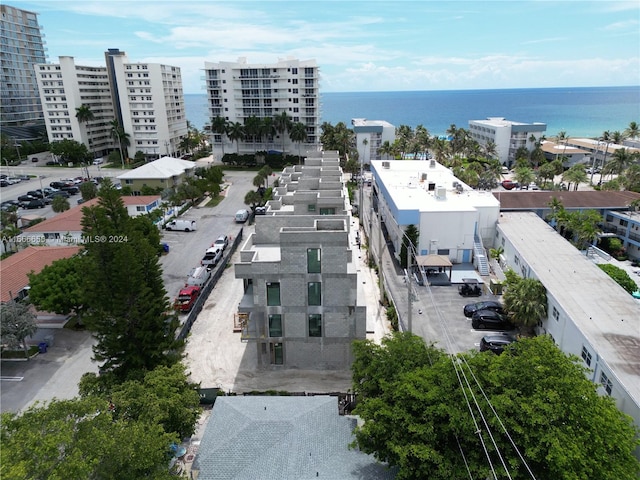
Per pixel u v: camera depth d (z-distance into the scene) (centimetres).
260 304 3312
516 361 2195
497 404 1958
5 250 5816
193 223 6838
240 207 8281
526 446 1900
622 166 8556
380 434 2109
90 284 2991
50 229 6047
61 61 12825
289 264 3194
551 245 4866
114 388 2509
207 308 4438
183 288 4684
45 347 3731
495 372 2119
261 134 12356
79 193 9375
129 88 13062
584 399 2077
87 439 1706
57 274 3916
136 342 3102
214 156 13288
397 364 2491
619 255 5709
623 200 6475
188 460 2522
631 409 2439
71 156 12688
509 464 1911
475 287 4653
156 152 13562
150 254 3366
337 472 2186
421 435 1967
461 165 10775
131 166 12681
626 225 5956
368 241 5944
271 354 3475
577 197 6688
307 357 3438
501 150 12062
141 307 3062
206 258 5425
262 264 3203
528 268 4306
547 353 2228
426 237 5322
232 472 2202
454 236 5322
